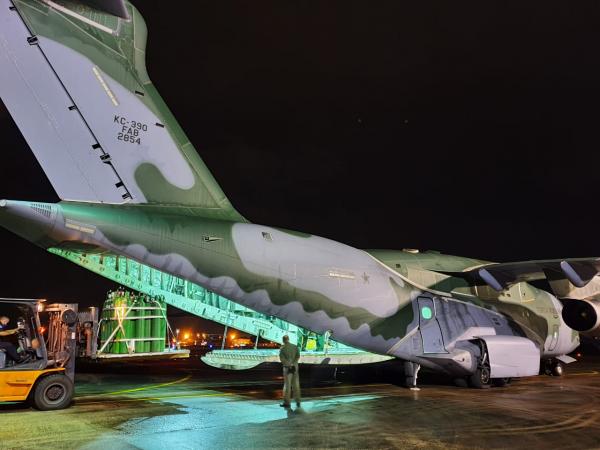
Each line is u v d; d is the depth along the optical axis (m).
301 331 12.17
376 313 11.16
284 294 10.27
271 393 10.80
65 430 7.04
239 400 9.80
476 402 9.73
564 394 11.02
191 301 11.52
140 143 9.16
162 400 9.77
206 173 10.07
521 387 12.36
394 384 12.52
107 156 8.75
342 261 11.04
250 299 10.04
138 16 9.30
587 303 11.92
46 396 8.54
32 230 8.06
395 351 11.34
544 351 13.95
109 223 8.50
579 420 8.09
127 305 12.34
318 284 10.53
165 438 6.62
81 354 10.47
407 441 6.63
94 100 8.68
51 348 9.69
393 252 12.42
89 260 10.73
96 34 8.80
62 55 8.40
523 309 13.41
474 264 13.16
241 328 11.76
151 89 9.44
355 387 11.92
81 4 7.86
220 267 9.60
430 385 12.51
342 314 10.85
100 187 8.70
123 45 9.12
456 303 12.23
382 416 8.23
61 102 8.41
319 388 11.70
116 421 7.67
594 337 12.26
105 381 13.45
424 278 12.12
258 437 6.74
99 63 8.80
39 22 8.23
